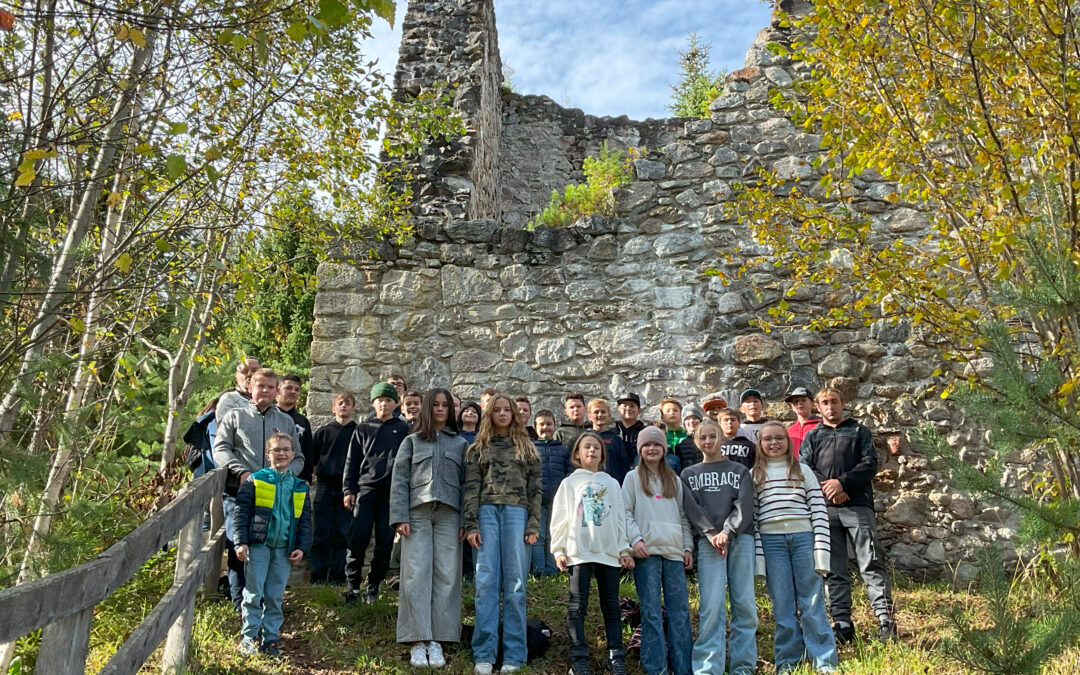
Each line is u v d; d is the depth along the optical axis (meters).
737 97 7.36
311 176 6.60
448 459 4.75
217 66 5.41
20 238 4.12
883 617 4.75
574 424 6.41
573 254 7.24
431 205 8.39
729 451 5.46
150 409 5.77
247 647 4.40
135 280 4.61
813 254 5.92
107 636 4.64
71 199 4.53
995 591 3.19
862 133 5.28
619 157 11.11
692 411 5.82
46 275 4.23
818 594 4.42
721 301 6.96
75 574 2.39
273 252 11.16
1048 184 4.04
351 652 4.58
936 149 5.78
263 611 4.51
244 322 11.75
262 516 4.48
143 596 5.04
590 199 8.48
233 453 5.00
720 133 7.31
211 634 4.54
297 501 4.68
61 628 2.44
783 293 6.91
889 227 6.89
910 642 4.73
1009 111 4.86
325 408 7.00
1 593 2.01
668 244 7.14
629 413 6.16
